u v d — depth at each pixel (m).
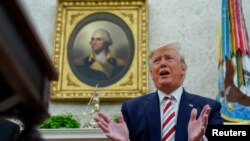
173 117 2.12
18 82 0.55
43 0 5.10
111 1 4.95
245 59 4.18
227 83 4.10
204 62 4.70
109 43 4.78
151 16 4.95
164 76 2.23
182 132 2.03
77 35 4.83
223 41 4.32
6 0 0.54
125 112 2.23
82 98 4.51
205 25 4.89
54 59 4.68
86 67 4.69
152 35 4.85
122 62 4.68
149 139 2.07
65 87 4.58
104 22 4.88
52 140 3.84
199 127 1.73
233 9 4.41
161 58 2.30
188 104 2.15
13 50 0.55
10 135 1.81
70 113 4.46
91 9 4.93
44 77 0.64
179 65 2.30
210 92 4.55
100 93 4.52
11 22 0.55
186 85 4.60
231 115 3.92
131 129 2.15
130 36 4.78
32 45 0.59
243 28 4.34
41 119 0.68
